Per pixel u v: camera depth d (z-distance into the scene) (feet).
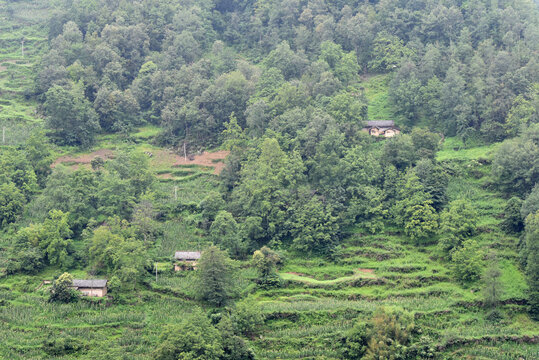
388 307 411.13
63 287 430.20
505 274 452.76
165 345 364.17
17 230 504.02
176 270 468.75
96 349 387.34
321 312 424.05
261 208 510.17
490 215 502.38
